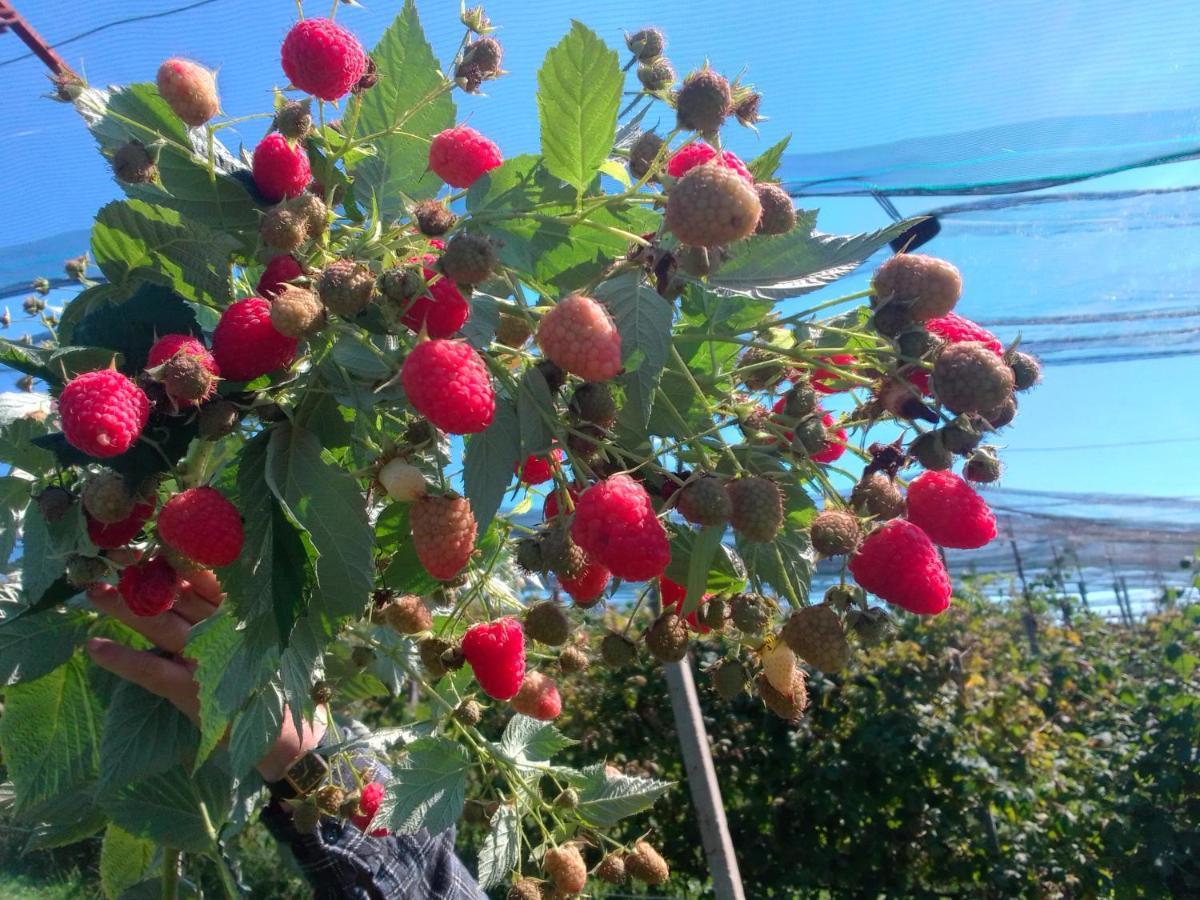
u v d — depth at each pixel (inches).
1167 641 68.0
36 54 31.1
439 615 17.0
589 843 16.6
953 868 61.7
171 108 11.9
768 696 13.2
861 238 11.5
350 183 13.4
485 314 11.1
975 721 63.7
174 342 10.0
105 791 13.9
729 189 9.5
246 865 59.5
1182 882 57.8
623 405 11.4
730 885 34.6
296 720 13.4
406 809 14.8
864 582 11.0
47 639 14.6
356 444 12.3
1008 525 108.2
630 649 14.3
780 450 11.8
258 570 10.2
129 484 10.0
